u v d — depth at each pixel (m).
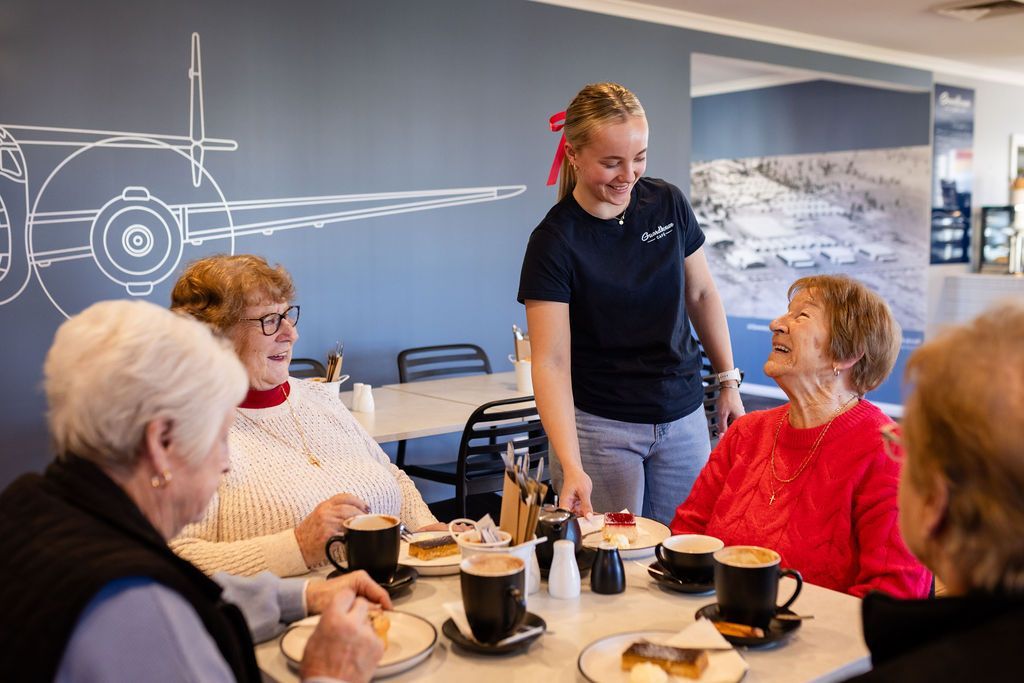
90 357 0.97
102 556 0.90
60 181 3.72
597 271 2.05
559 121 2.30
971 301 7.68
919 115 7.43
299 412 1.89
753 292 8.30
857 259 7.77
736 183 8.33
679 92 5.73
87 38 3.73
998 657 0.75
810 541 1.62
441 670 1.19
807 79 7.84
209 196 4.07
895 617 0.84
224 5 4.04
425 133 4.68
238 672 0.98
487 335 4.99
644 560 1.62
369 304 4.56
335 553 1.56
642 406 2.13
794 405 1.72
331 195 4.40
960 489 0.77
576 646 1.26
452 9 4.73
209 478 1.04
